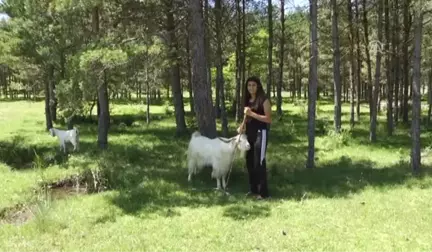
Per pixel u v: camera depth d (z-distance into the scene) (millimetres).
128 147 13805
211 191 8016
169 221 6297
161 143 15008
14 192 8117
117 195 7750
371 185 8266
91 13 13750
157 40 13297
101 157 11594
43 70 18500
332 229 5816
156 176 9234
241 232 5766
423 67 24328
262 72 34562
